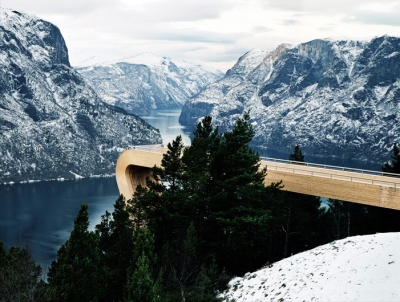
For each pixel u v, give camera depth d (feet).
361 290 102.78
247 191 167.94
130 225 178.19
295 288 116.37
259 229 166.09
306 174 212.23
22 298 136.56
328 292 106.93
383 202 190.19
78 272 142.82
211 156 184.24
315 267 124.88
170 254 145.28
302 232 213.87
